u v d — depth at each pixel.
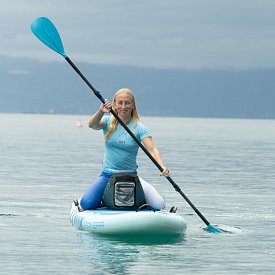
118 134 20.00
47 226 20.86
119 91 20.17
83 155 57.12
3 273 14.99
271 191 31.94
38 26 21.33
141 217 18.83
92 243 18.19
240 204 27.02
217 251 17.53
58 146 72.50
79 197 28.52
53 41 21.02
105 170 20.31
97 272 15.12
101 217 19.31
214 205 26.64
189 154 59.97
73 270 15.30
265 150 70.00
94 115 19.86
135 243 18.27
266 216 23.94
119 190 19.83
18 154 57.66
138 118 20.30
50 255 16.77
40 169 42.97
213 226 20.58
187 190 31.91
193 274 15.14
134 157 20.22
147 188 20.28
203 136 116.25
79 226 20.12
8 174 39.25
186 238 19.25
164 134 123.50
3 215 23.16
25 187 32.31
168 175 20.05
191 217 23.42
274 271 15.55
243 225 21.86
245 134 136.12
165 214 19.09
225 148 73.00
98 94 19.94
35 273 15.02
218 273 15.29
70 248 17.58
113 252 17.14
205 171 42.66
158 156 19.92
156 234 19.06
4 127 165.25
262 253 17.41
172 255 16.94
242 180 37.25
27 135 106.88
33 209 24.70
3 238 18.88
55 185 33.38
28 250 17.34
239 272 15.41
